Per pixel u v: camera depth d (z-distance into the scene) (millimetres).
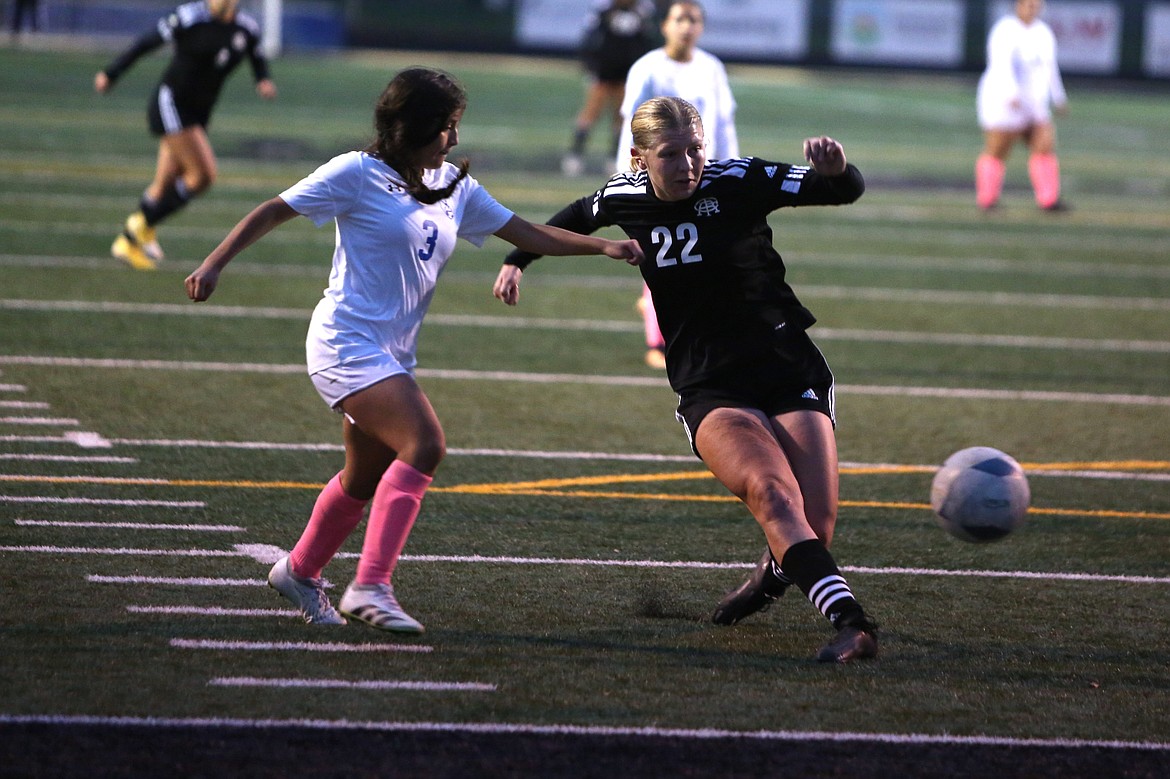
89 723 16297
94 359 35875
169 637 19172
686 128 19359
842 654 18750
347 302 18719
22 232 52688
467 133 91125
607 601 21547
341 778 15180
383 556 19000
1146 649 20281
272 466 28188
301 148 78938
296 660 18562
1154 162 98688
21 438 28969
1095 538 25906
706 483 28656
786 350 20047
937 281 54312
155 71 116938
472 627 20141
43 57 120625
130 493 25938
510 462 29375
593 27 75562
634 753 16156
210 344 38375
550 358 39375
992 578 23406
